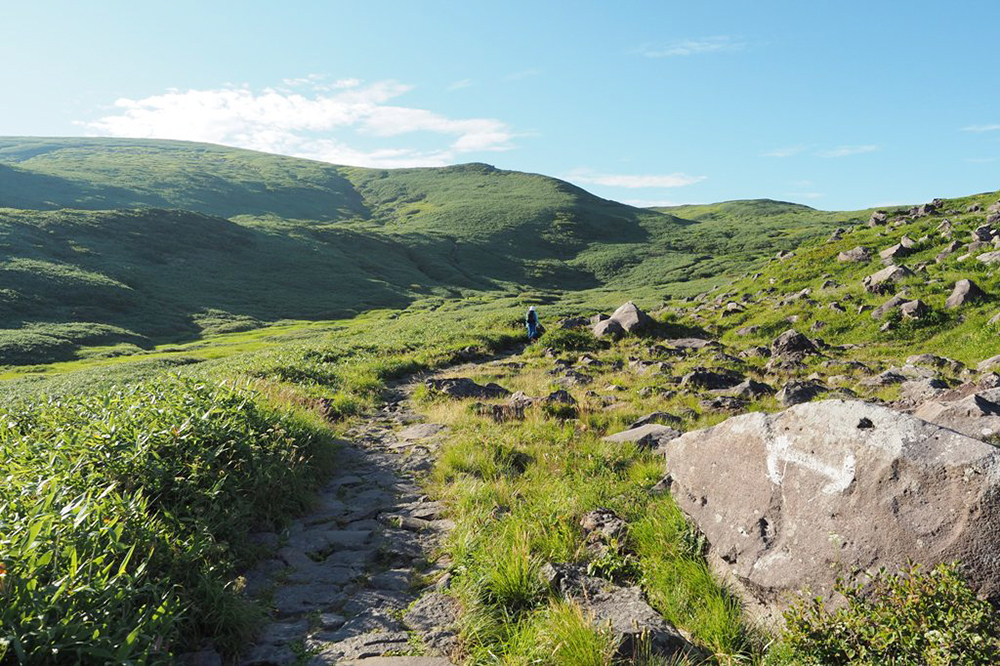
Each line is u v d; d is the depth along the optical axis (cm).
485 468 968
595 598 525
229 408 909
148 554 510
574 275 12044
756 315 3200
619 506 742
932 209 4441
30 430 930
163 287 7625
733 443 608
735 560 554
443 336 3406
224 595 515
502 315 4494
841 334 2636
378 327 5238
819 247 4350
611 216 18250
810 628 420
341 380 2053
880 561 439
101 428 720
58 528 472
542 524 691
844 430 504
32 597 389
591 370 2323
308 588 602
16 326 5300
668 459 707
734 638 469
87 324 5712
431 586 598
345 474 1041
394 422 1502
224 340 5591
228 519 665
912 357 1994
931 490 434
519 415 1419
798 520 510
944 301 2525
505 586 541
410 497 902
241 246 9906
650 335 3139
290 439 923
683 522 642
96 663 382
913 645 375
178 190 16162
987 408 609
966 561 402
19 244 7612
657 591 551
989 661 353
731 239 14350
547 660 438
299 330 5947
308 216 16862
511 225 15838
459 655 474
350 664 463
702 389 1803
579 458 990
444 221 16238
